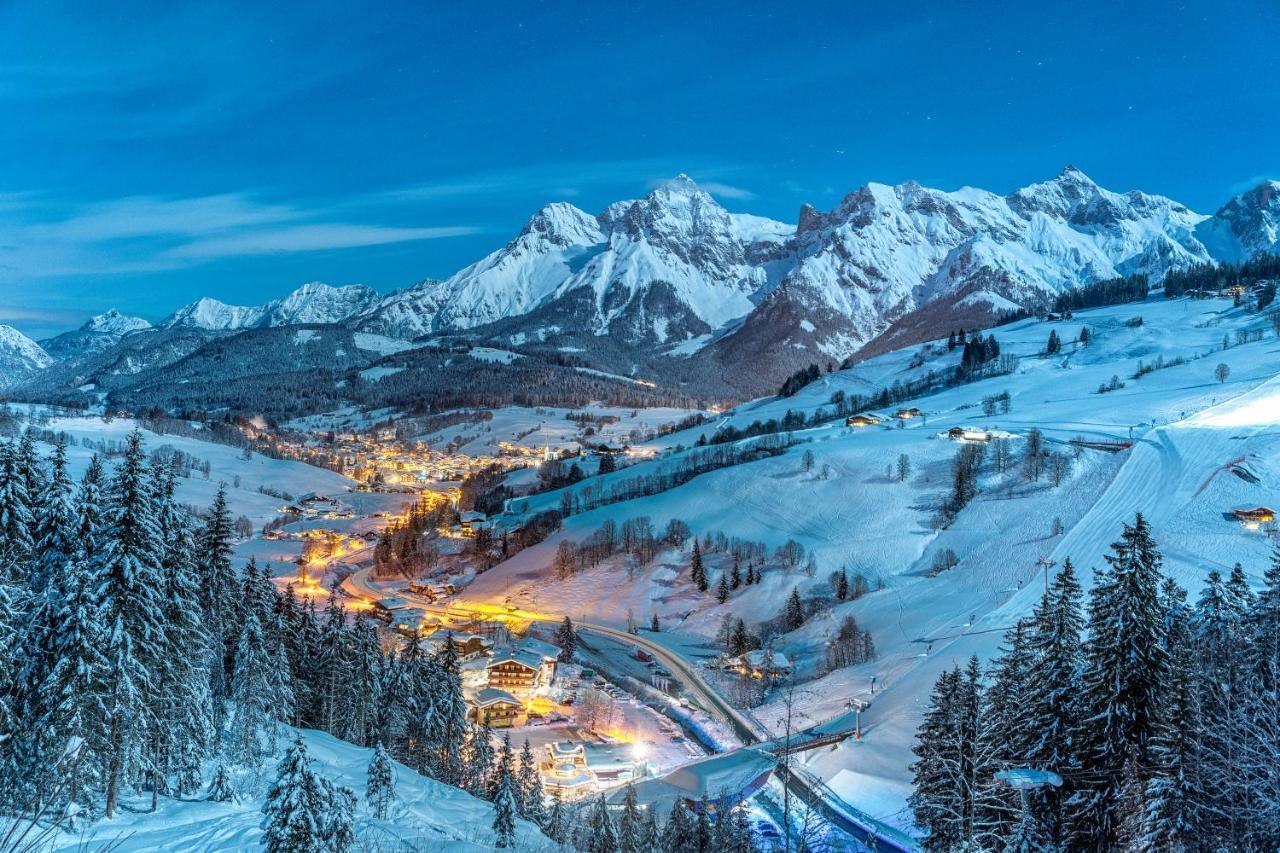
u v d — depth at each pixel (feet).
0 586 135.33
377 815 174.29
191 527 177.47
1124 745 143.02
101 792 145.79
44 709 136.56
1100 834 143.02
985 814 144.05
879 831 251.19
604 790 322.14
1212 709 122.42
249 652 203.00
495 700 417.08
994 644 396.98
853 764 303.27
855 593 556.51
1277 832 87.20
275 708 212.64
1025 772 85.20
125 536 147.02
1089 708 148.77
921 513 652.89
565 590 655.76
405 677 279.28
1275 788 86.48
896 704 355.56
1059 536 548.72
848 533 643.86
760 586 597.52
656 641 547.90
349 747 242.58
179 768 167.73
